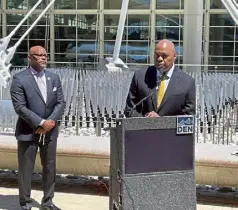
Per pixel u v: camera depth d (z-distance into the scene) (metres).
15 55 28.44
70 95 9.55
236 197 5.99
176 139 3.77
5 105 7.89
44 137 4.98
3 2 28.48
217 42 26.70
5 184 6.43
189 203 3.79
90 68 27.53
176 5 26.72
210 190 6.29
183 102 4.11
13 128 7.82
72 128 8.80
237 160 5.50
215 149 6.08
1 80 13.46
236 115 9.34
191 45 19.75
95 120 8.77
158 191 3.74
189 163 3.80
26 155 5.00
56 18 28.22
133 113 4.10
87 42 28.12
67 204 5.61
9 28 28.64
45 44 28.23
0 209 5.36
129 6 27.30
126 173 3.69
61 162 6.05
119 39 19.25
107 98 9.49
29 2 28.30
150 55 27.34
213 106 9.24
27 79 4.91
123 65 19.33
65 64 28.28
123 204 3.68
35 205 5.54
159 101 4.09
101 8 27.61
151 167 3.73
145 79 4.13
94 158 5.94
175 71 4.15
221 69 26.78
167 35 27.14
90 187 6.34
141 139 3.70
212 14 26.58
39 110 4.93
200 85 10.85
